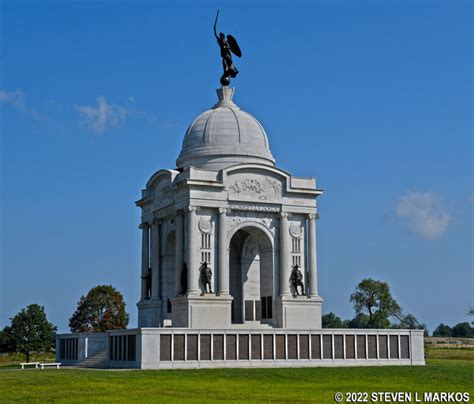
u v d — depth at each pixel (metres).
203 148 118.69
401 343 107.56
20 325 158.75
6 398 60.44
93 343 111.25
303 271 115.06
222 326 107.00
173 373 82.88
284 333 100.69
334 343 103.38
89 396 61.53
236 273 122.12
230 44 127.88
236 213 111.94
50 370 91.88
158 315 117.69
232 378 78.00
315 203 116.88
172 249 119.44
